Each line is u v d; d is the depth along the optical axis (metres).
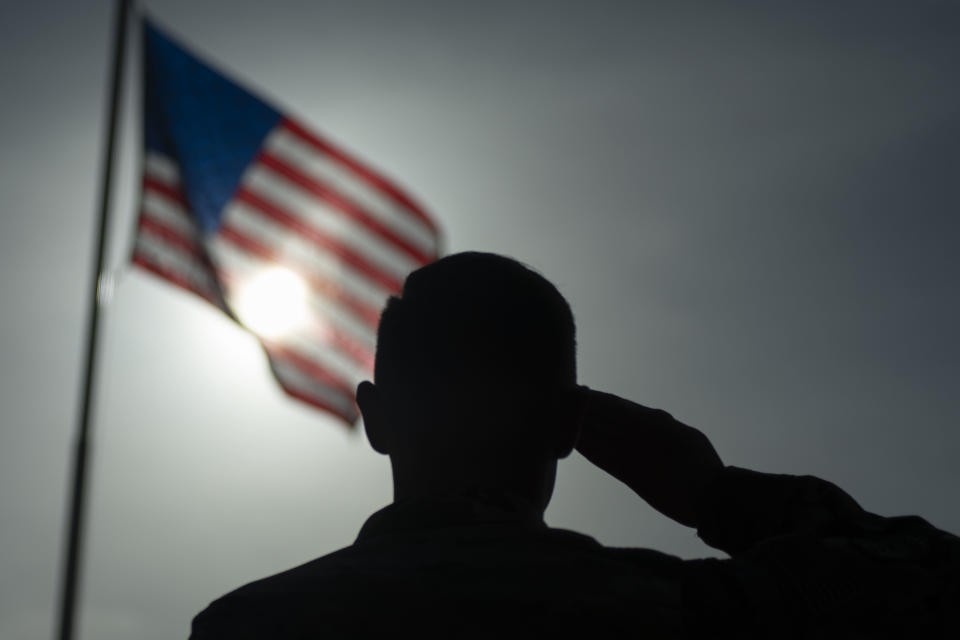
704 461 1.57
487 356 1.46
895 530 1.35
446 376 1.46
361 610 1.26
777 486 1.47
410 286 1.55
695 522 1.53
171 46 13.40
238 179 13.19
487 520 1.37
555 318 1.49
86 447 12.62
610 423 1.63
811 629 1.22
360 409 1.53
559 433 1.47
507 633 1.24
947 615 1.25
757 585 1.23
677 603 1.29
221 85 13.47
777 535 1.41
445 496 1.41
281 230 13.18
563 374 1.48
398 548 1.35
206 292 12.76
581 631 1.25
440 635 1.24
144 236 12.88
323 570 1.34
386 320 1.53
